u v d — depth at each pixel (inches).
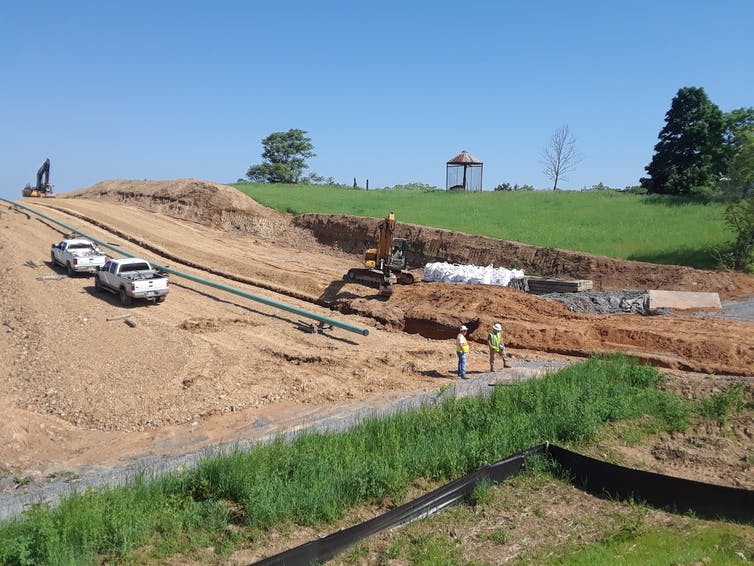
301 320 1030.4
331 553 333.7
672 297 1012.5
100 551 337.1
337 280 1286.9
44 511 357.1
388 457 450.0
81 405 671.8
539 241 1445.6
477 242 1457.9
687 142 2062.0
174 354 816.9
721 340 768.3
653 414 569.6
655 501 407.8
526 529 375.2
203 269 1430.9
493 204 2037.4
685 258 1250.0
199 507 384.5
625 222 1594.5
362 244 1692.9
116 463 547.8
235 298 1168.8
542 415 530.6
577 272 1256.8
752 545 349.4
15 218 1710.1
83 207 1932.8
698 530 373.7
